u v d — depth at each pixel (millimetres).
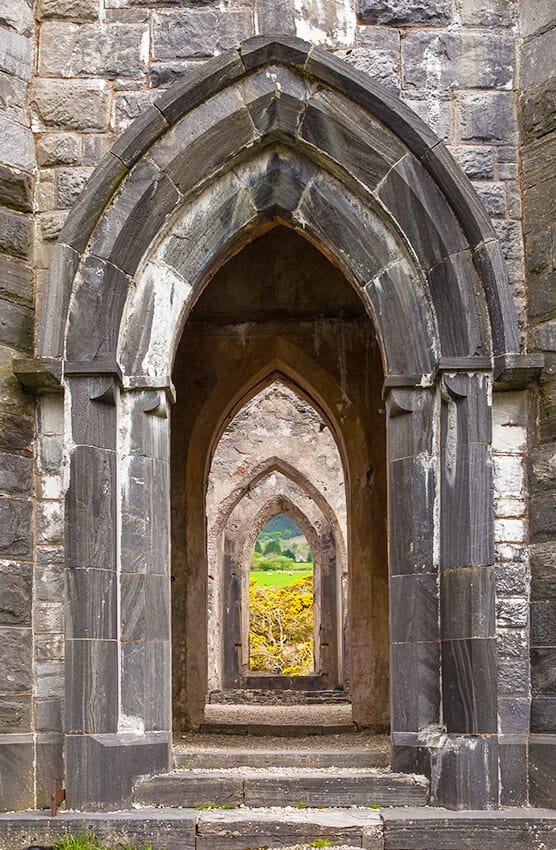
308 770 6762
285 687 17375
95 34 7105
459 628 6484
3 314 6738
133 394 6840
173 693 10438
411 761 6523
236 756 7008
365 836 6004
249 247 10742
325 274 10820
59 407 6824
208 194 7039
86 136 7031
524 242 6906
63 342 6695
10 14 7023
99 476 6609
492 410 6770
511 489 6707
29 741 6469
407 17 7090
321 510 17391
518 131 7031
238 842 6012
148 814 6203
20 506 6668
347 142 6895
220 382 10992
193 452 10938
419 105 7023
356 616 10445
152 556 6746
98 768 6344
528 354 6668
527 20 7078
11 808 6355
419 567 6691
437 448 6766
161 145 6855
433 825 6043
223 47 7051
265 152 7082
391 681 6707
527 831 6035
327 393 10883
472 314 6715
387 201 6863
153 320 6906
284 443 17281
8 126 6934
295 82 6922
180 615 10609
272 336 10984
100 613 6508
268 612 23562
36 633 6633
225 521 17297
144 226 6828
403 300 6902
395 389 6848
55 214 6980
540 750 6367
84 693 6414
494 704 6410
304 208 7098
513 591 6617
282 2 7066
